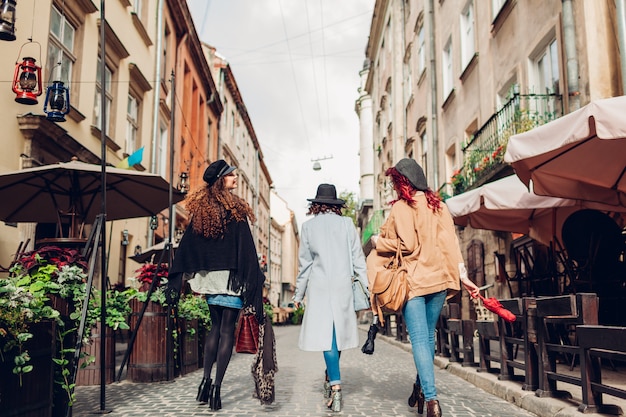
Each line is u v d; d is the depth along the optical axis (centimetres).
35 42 820
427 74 1848
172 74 711
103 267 425
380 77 3184
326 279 433
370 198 3878
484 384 549
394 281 370
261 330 435
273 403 455
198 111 2359
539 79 1036
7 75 791
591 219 592
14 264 525
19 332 311
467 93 1459
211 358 430
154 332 596
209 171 440
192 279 443
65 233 938
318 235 443
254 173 4441
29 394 333
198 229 428
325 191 465
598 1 821
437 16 1786
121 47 1269
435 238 382
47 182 653
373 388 551
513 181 745
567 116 478
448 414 414
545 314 433
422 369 357
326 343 416
